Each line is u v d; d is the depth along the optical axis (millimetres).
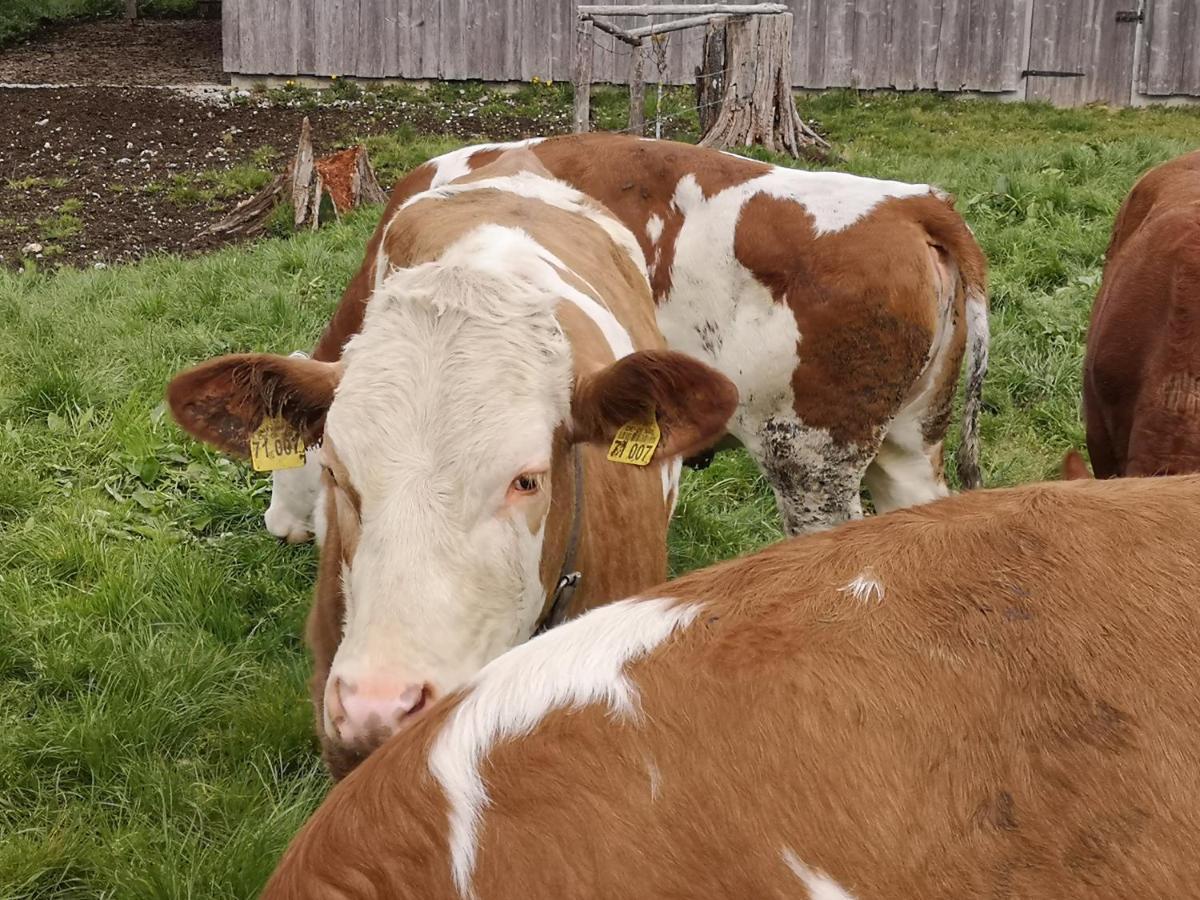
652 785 735
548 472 1403
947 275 2422
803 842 713
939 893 703
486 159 2811
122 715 2164
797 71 9930
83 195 6789
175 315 4262
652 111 8711
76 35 11289
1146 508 813
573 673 791
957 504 858
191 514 2963
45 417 3426
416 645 1295
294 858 795
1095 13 9727
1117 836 699
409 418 1351
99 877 1860
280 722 2180
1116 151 5770
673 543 2889
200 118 8633
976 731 723
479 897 739
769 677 754
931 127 8586
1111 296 2572
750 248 2436
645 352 1377
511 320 1420
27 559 2734
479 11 9781
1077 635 743
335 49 9844
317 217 5996
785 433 2496
